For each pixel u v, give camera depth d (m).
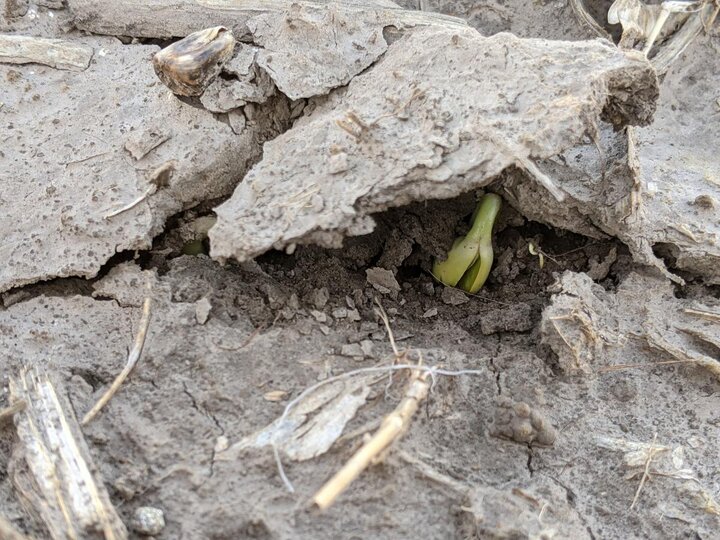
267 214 0.21
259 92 0.23
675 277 0.23
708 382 0.22
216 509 0.20
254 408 0.21
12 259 0.22
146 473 0.20
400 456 0.20
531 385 0.21
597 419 0.21
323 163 0.21
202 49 0.22
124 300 0.22
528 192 0.23
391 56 0.23
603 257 0.23
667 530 0.21
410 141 0.21
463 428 0.21
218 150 0.23
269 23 0.23
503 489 0.20
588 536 0.20
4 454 0.20
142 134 0.23
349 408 0.20
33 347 0.21
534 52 0.21
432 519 0.20
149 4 0.24
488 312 0.23
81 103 0.23
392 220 0.23
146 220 0.22
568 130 0.21
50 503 0.19
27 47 0.24
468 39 0.22
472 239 0.23
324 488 0.19
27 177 0.23
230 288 0.22
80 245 0.22
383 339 0.22
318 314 0.22
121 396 0.21
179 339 0.21
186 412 0.21
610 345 0.22
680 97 0.26
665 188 0.23
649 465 0.21
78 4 0.24
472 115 0.21
